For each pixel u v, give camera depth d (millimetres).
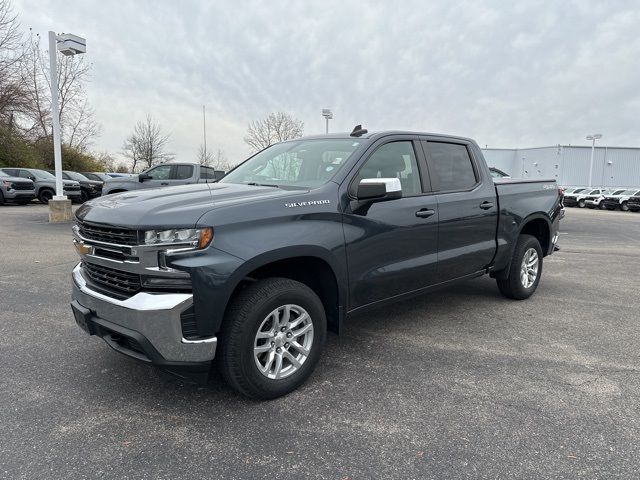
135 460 2406
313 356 3207
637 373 3500
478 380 3357
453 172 4492
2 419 2771
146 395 3100
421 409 2945
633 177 60219
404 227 3770
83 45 13078
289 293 2984
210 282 2625
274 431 2688
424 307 5199
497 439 2613
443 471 2332
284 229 2957
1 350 3803
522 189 5277
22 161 30875
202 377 2762
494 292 5914
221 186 3619
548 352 3898
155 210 2721
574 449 2520
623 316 4949
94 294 2922
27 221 13500
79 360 3627
